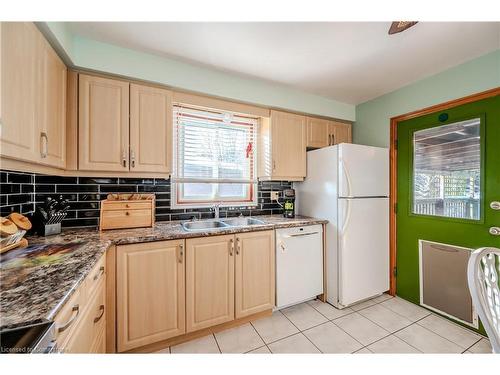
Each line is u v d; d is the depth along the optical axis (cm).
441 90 206
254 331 185
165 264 159
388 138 253
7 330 58
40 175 167
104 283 136
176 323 163
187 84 192
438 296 209
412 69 203
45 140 123
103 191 190
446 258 204
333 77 217
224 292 181
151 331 155
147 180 209
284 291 210
